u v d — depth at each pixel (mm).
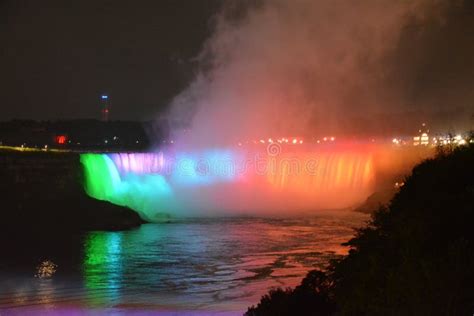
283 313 13953
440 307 9109
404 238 11836
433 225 11992
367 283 11297
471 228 11758
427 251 11039
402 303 9555
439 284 9258
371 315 10133
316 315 13516
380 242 13547
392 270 10516
